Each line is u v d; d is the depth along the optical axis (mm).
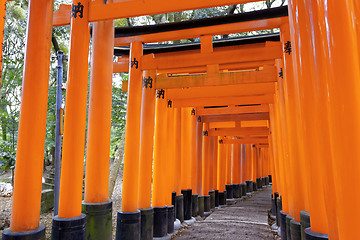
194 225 10188
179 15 14492
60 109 6484
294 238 5152
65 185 4852
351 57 2270
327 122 3086
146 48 8758
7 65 11812
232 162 18391
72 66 5137
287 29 6316
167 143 9453
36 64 4320
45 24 4469
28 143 4168
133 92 7156
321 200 3752
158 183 8320
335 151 2334
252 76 7195
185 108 11539
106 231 5500
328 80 2408
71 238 4559
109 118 5953
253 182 22828
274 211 12320
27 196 4086
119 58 9227
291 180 5754
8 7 12273
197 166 12211
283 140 6629
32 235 3910
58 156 6320
